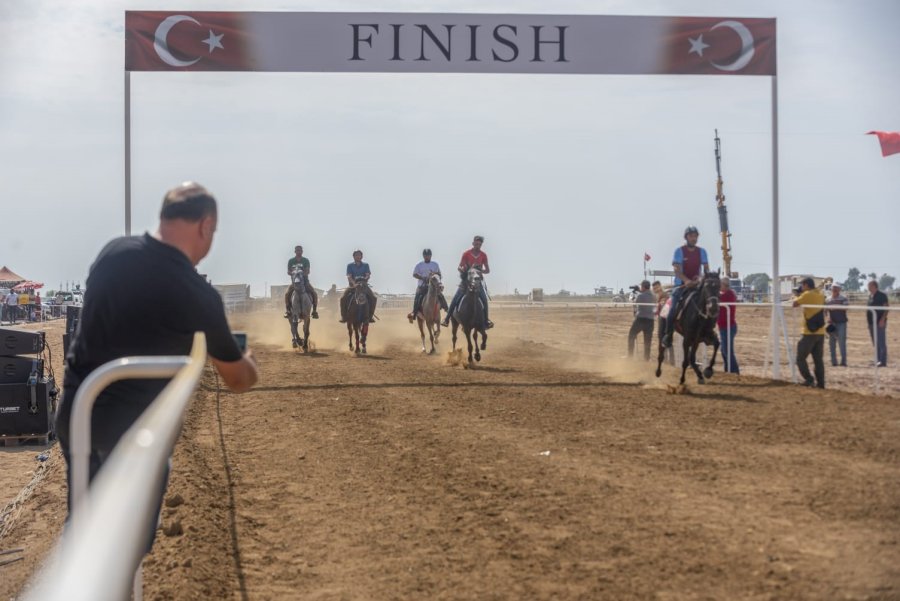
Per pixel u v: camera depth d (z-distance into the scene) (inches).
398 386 639.1
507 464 353.1
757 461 343.9
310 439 432.5
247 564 244.4
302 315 1007.6
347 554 249.8
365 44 643.5
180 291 150.3
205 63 634.2
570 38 652.7
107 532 42.7
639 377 690.2
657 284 840.9
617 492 300.2
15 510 366.3
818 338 619.8
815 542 234.2
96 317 149.9
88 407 106.0
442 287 965.2
